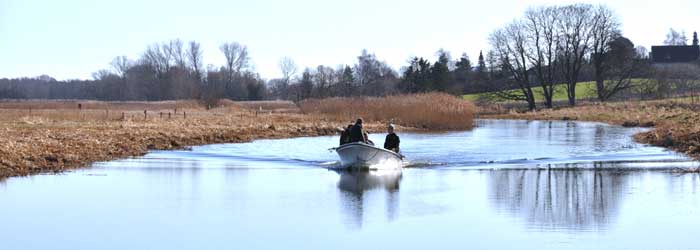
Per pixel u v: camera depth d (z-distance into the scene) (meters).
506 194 22.78
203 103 100.25
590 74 120.38
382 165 30.33
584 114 85.50
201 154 35.88
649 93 104.44
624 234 16.77
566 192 23.06
